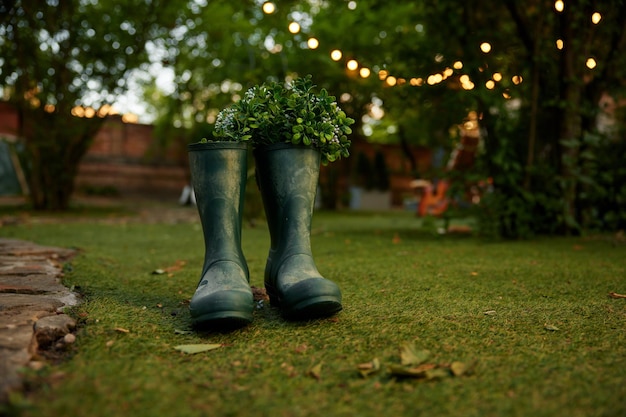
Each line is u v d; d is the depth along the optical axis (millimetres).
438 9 4922
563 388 1021
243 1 6910
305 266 1567
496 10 5016
